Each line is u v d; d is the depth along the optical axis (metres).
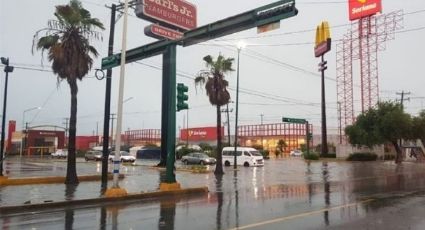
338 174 34.78
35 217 12.70
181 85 20.52
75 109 24.56
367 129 61.28
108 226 11.00
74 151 24.70
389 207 14.35
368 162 61.28
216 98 34.97
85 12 24.34
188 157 51.31
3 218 12.53
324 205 14.95
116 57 21.50
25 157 87.31
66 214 13.28
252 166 48.41
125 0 18.92
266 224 11.05
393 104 60.97
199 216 12.52
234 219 11.89
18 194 18.30
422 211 13.39
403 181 26.77
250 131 119.44
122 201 16.70
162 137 43.84
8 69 26.97
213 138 108.38
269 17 16.78
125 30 18.73
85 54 24.06
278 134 113.12
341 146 72.94
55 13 23.75
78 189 20.70
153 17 44.06
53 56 23.38
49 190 20.17
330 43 72.56
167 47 20.94
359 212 13.19
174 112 20.25
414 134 59.00
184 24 47.44
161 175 31.25
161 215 12.84
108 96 25.86
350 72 83.06
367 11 79.38
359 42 80.88
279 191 20.53
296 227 10.62
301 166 48.94
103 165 25.05
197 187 20.62
